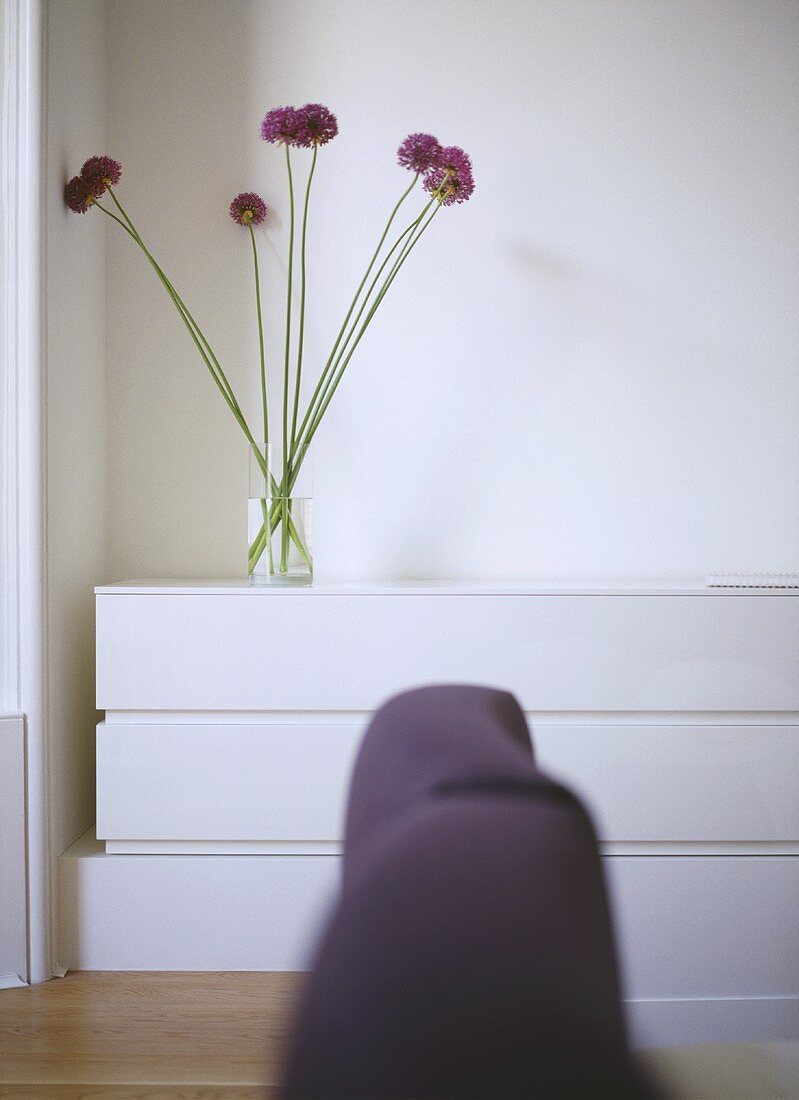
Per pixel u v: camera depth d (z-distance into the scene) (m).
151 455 2.44
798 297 2.44
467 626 2.02
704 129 2.44
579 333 2.45
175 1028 1.75
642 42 2.43
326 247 2.43
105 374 2.42
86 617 2.26
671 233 2.44
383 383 2.44
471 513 2.45
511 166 2.43
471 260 2.44
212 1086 1.55
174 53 2.43
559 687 2.02
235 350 2.44
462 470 2.45
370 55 2.42
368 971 0.23
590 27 2.43
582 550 2.45
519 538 2.45
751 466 2.45
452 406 2.44
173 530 2.45
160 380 2.43
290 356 2.44
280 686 2.01
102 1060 1.63
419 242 2.44
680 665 2.02
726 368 2.45
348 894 0.24
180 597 2.01
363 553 2.45
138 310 2.43
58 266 2.07
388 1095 0.23
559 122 2.43
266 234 2.43
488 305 2.44
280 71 2.42
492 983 0.23
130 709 2.01
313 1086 0.22
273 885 2.00
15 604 1.96
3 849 1.93
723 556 2.45
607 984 0.23
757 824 2.00
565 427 2.45
